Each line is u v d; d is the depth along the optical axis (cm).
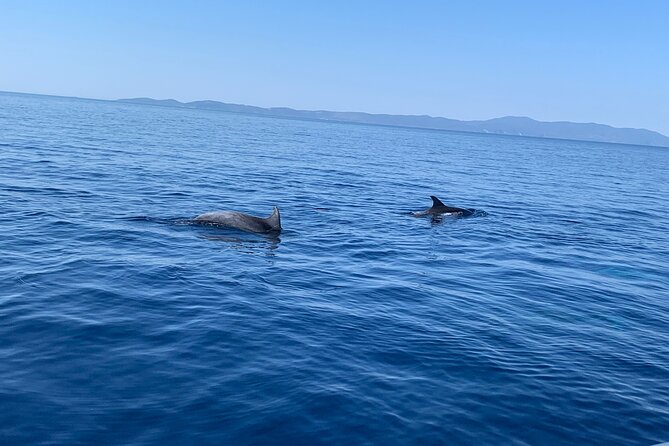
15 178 2169
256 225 1633
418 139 13762
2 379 652
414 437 607
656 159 13275
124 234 1423
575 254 1656
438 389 718
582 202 3111
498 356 840
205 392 661
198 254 1293
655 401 733
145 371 702
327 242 1567
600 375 802
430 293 1148
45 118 7350
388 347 841
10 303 892
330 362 770
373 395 687
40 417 582
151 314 897
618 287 1311
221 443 566
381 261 1398
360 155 5712
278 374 721
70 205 1748
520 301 1141
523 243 1772
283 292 1070
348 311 992
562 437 632
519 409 684
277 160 4216
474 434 622
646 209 2992
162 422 593
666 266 1578
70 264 1127
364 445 585
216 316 909
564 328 995
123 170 2741
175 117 14050
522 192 3419
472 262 1462
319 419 623
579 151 14412
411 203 2523
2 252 1173
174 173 2831
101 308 905
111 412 604
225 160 3816
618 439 638
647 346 934
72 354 732
